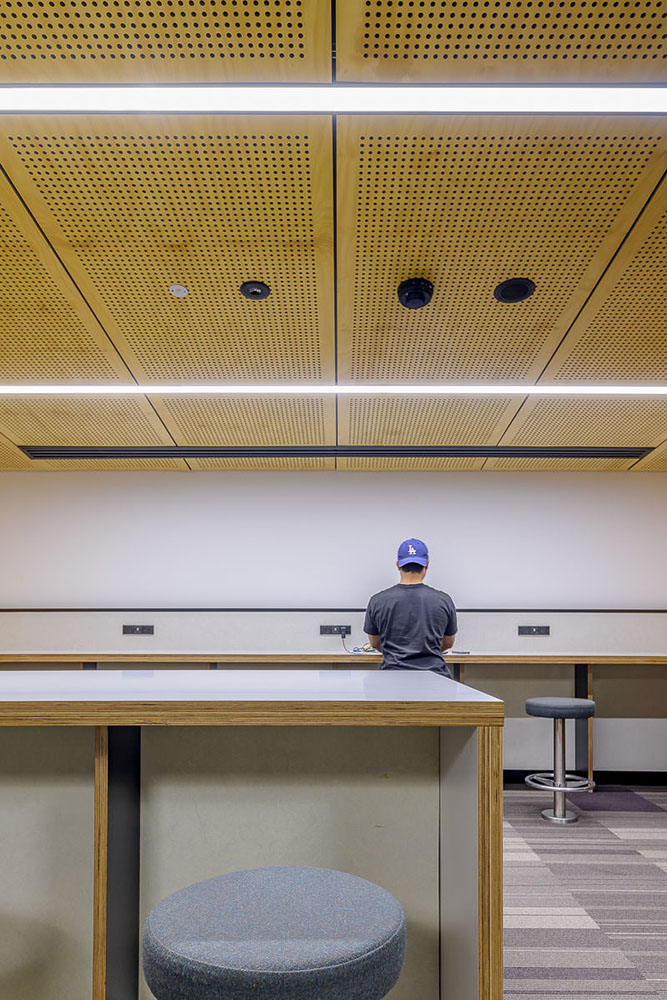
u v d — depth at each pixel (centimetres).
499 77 157
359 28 145
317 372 339
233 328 287
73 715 142
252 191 196
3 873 165
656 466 519
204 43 149
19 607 526
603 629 511
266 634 512
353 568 534
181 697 147
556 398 376
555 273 241
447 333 292
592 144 177
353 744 171
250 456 490
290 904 111
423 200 200
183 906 111
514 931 262
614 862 336
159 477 540
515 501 538
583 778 466
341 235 217
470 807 141
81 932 163
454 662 476
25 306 266
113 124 171
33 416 409
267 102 164
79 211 206
